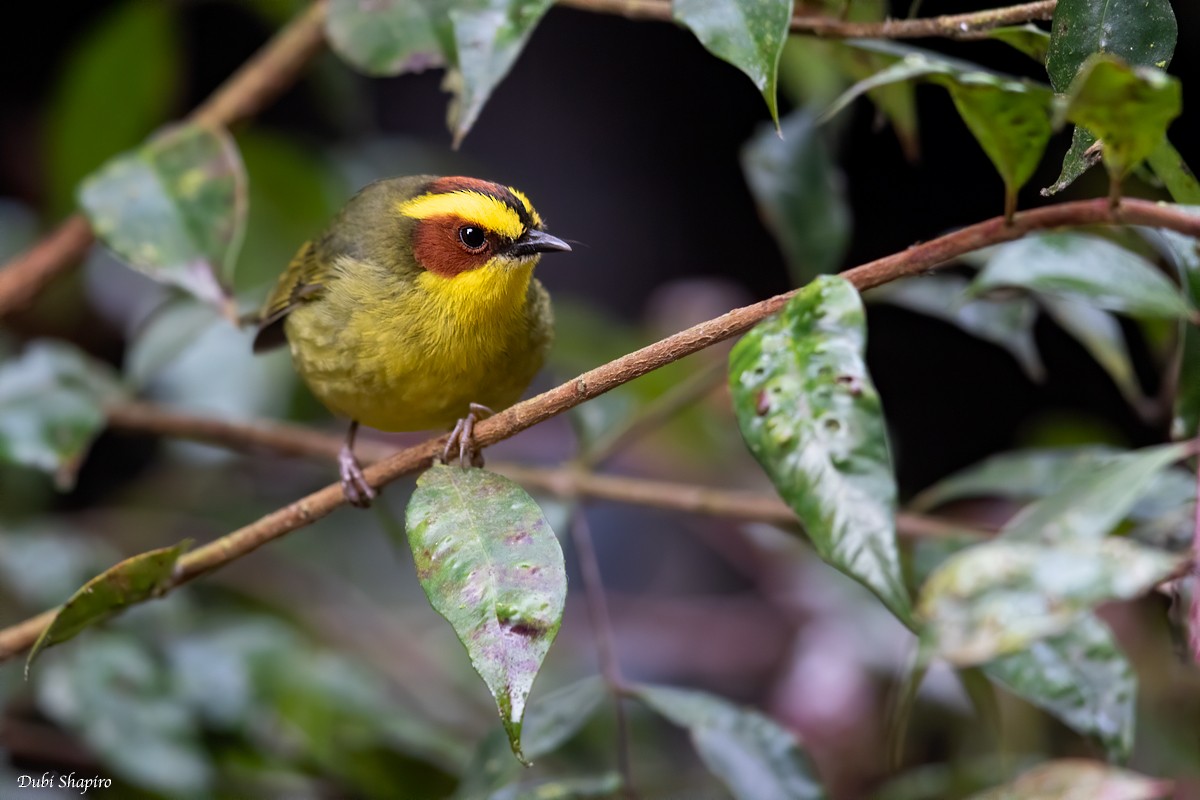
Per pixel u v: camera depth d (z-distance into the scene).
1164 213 4.54
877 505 4.00
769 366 4.32
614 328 11.24
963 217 13.55
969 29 5.55
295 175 11.03
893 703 9.32
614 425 8.48
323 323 7.75
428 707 10.48
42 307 12.21
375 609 11.21
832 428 4.14
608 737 9.70
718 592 13.99
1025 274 6.03
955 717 9.36
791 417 4.20
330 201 11.16
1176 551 6.18
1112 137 4.22
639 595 13.73
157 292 12.34
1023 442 11.52
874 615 10.14
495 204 7.61
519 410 5.00
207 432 9.05
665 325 11.37
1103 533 4.17
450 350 7.57
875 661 9.99
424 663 10.88
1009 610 3.79
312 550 11.55
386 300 7.59
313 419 11.20
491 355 7.71
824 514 4.04
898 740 4.03
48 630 5.27
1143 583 3.74
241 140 10.77
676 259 15.31
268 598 10.51
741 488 11.74
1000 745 6.98
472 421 5.66
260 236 11.09
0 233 11.70
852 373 4.20
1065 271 5.98
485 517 4.58
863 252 13.88
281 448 9.07
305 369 7.94
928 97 13.22
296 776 8.78
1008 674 5.49
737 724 6.40
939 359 14.32
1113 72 3.84
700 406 11.40
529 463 12.13
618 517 14.04
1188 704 8.48
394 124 15.42
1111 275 5.89
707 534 11.99
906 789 7.40
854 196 13.74
